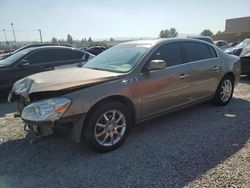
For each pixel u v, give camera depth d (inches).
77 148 167.0
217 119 212.5
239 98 276.4
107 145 159.6
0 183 132.2
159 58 186.1
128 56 186.2
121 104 163.3
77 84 149.1
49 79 158.4
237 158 148.4
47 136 150.8
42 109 140.4
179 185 125.6
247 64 370.9
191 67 204.4
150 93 177.3
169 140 175.2
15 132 195.3
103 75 164.1
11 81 291.7
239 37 2074.3
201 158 149.6
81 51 343.0
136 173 137.1
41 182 132.3
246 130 188.5
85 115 148.6
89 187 127.0
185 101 205.5
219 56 234.8
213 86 229.9
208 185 124.6
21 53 314.3
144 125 202.4
